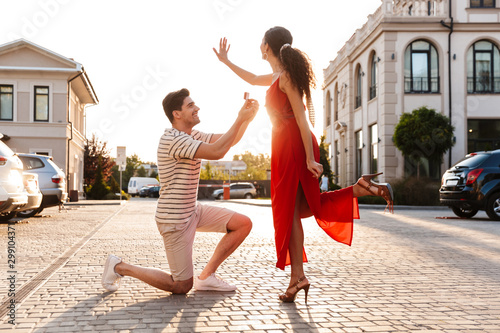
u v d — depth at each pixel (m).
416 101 22.91
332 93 33.06
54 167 13.39
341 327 2.98
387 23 22.75
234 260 5.65
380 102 23.36
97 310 3.36
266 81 4.17
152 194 48.75
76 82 29.12
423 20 22.84
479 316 3.25
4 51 26.91
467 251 6.50
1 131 26.92
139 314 3.26
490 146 21.97
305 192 3.54
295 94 3.49
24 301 3.61
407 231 9.26
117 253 6.16
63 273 4.76
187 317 3.19
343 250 6.56
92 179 37.41
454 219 12.71
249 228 3.97
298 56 3.52
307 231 9.43
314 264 5.39
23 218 12.70
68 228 9.77
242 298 3.74
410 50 23.06
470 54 23.36
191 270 3.84
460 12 23.12
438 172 22.80
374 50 24.50
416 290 4.05
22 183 9.05
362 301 3.66
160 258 5.74
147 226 10.37
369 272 4.89
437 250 6.59
